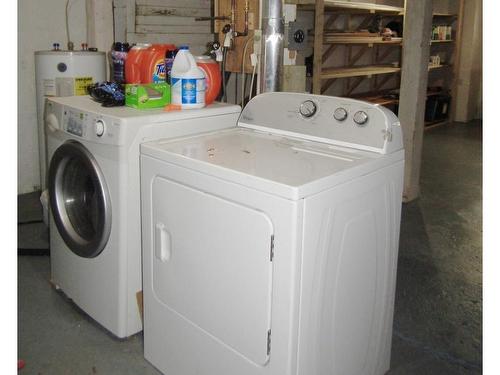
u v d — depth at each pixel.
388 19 6.47
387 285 1.83
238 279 1.50
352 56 6.32
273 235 1.37
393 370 1.96
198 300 1.67
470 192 4.29
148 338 1.96
